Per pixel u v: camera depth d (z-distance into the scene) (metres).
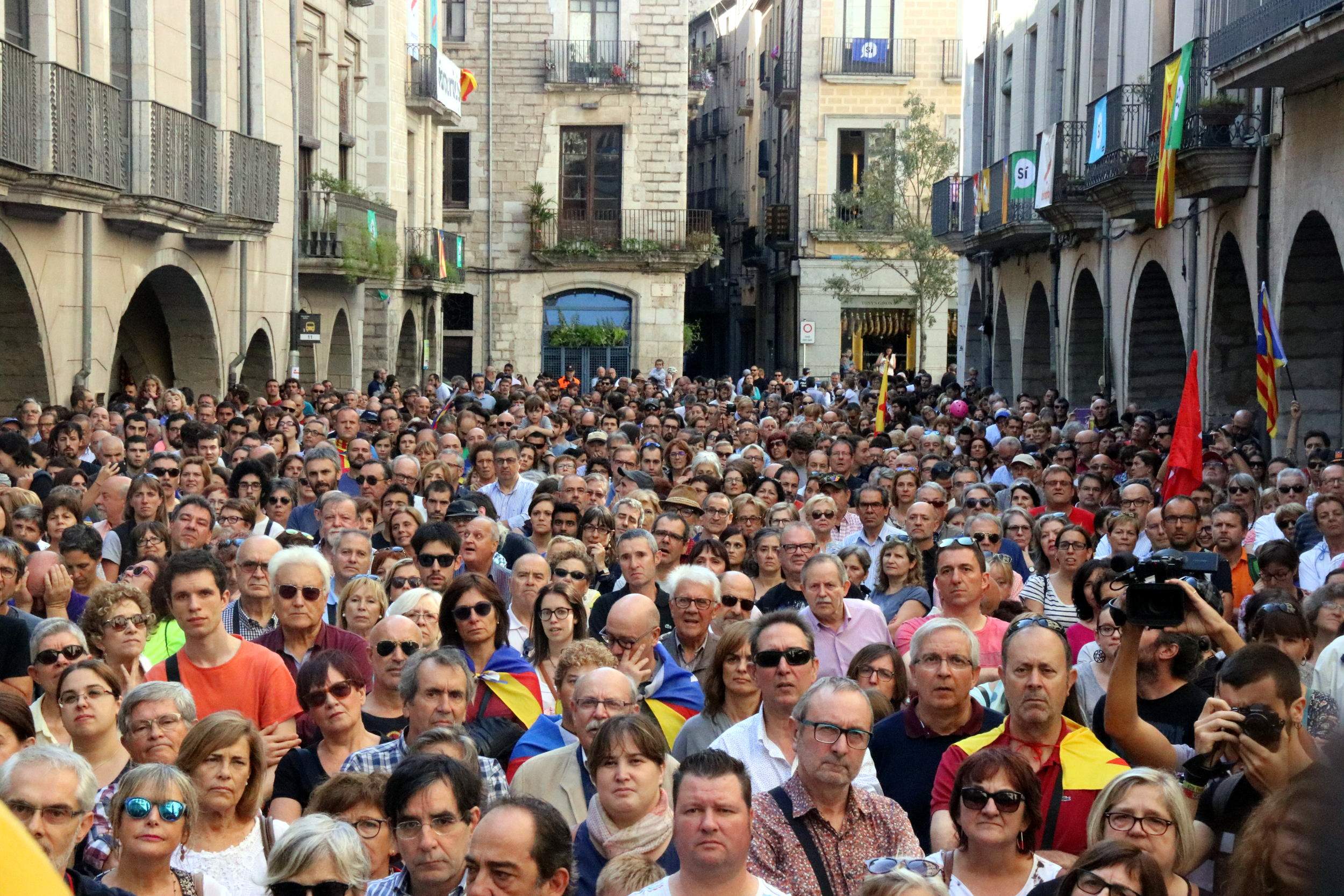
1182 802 5.16
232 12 27.36
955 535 10.22
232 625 9.38
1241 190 21.52
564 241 49.47
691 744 7.51
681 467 16.81
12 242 19.39
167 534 11.42
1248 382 23.09
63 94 19.66
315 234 32.00
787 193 57.06
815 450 16.81
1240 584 11.50
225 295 27.14
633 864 5.25
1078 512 13.82
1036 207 30.64
